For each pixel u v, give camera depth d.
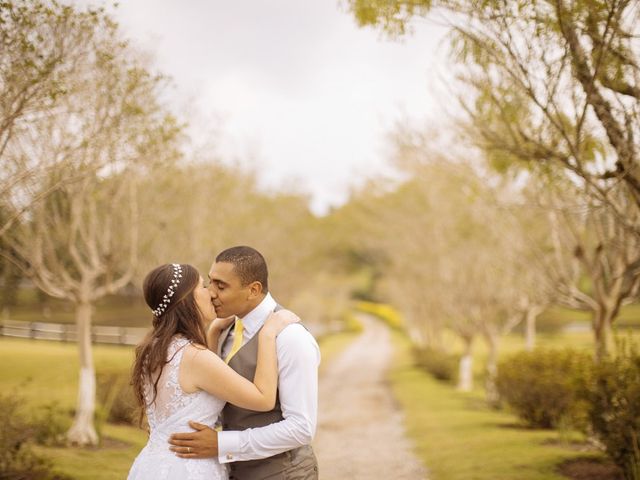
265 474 2.92
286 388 2.86
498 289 17.38
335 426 12.70
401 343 47.09
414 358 31.31
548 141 5.72
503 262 12.45
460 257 18.41
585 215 7.03
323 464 8.91
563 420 9.42
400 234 25.03
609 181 5.62
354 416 14.18
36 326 29.61
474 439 10.13
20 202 6.59
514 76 5.14
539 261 9.39
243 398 2.80
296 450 3.00
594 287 8.02
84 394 9.20
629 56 4.79
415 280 26.08
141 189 10.45
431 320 28.42
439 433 11.13
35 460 6.55
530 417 11.17
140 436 10.00
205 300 3.03
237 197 16.66
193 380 2.83
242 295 2.94
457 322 20.67
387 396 18.17
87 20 5.41
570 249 8.39
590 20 4.68
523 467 7.61
